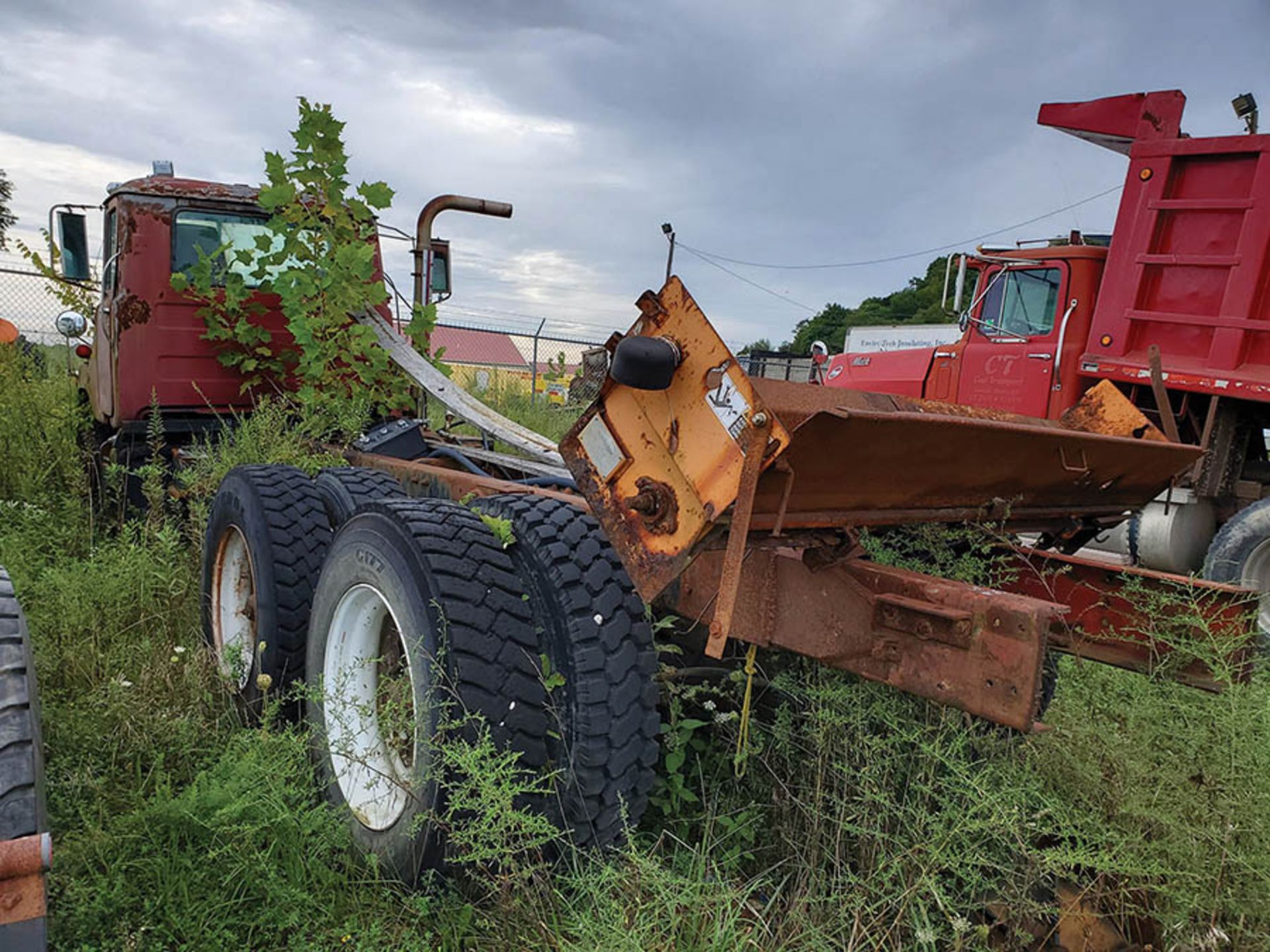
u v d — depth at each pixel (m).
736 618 2.49
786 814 2.52
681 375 2.04
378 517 2.57
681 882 2.06
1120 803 2.30
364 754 2.60
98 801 2.54
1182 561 6.25
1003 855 2.25
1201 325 6.10
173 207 5.28
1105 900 2.27
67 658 3.41
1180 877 2.15
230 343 5.50
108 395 5.70
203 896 2.24
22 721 1.74
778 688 2.67
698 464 2.01
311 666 2.84
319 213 5.49
